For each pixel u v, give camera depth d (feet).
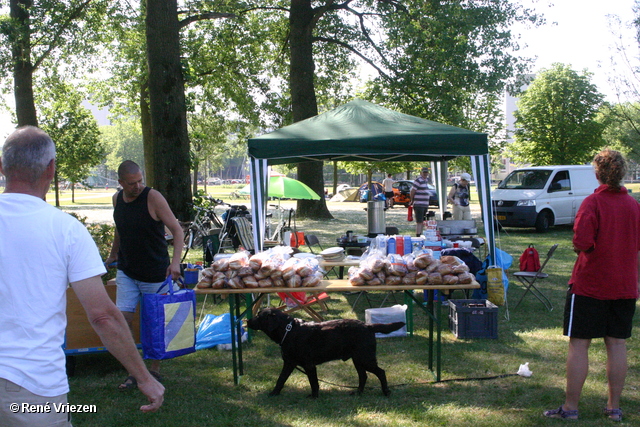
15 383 5.83
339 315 21.91
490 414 12.29
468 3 54.39
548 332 19.15
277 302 24.54
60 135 79.56
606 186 11.59
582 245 11.27
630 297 11.45
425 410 12.53
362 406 12.85
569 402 11.98
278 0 68.23
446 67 53.67
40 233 6.16
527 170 52.01
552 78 91.15
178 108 42.37
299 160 30.01
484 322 18.48
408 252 20.92
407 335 19.07
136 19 60.80
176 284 15.52
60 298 6.25
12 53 52.06
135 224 13.80
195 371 15.52
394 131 22.75
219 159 191.83
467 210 43.75
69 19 54.90
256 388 14.17
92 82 77.46
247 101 72.43
